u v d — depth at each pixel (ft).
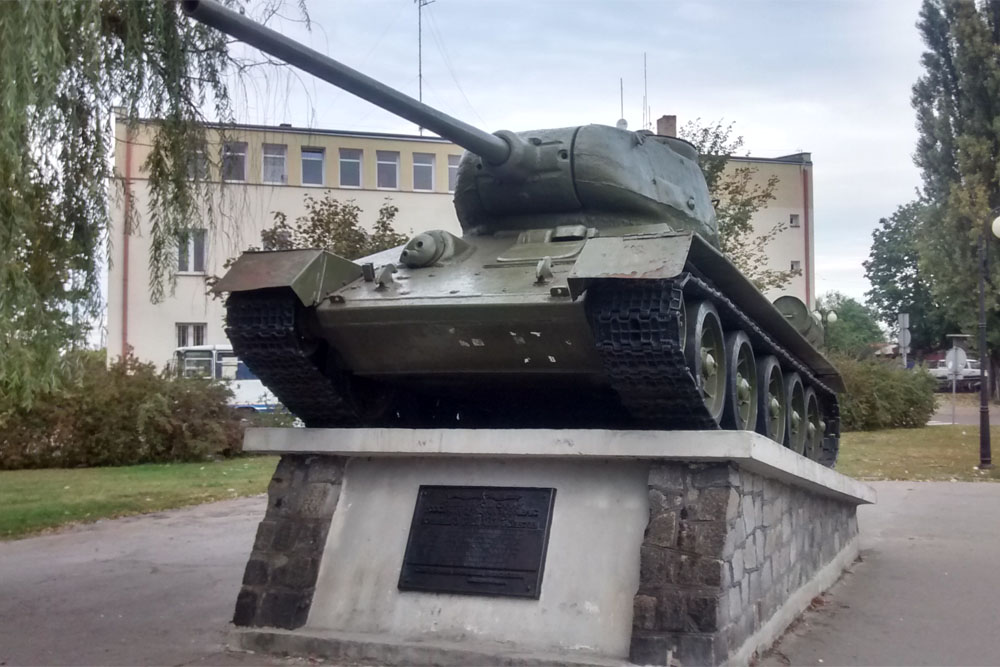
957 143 129.80
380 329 23.85
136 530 44.37
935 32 134.10
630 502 22.86
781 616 25.57
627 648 21.33
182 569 34.63
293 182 112.06
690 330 22.49
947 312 148.25
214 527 44.93
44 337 30.73
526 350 23.52
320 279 24.11
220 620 26.66
